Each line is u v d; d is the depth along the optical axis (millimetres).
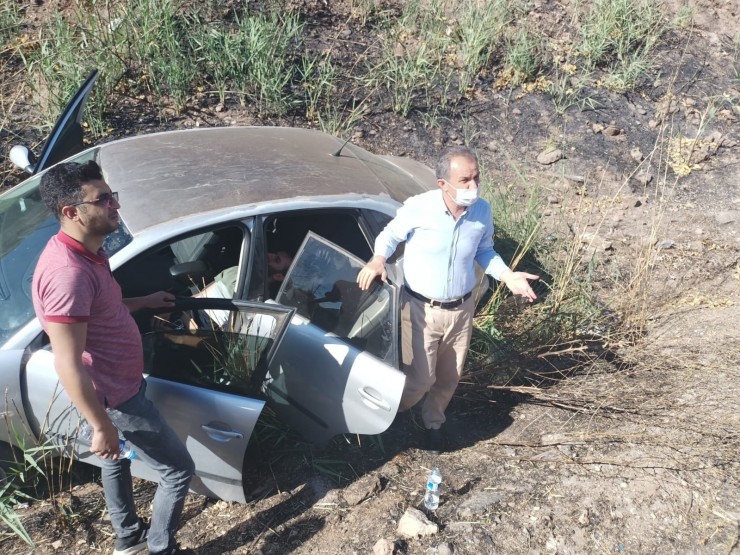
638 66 8578
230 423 3480
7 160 6465
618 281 6012
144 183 4082
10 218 4215
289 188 4168
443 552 3490
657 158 7820
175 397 3518
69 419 3516
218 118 7309
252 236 3873
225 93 7559
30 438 3611
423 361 3814
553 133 7938
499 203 6508
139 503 3793
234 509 3807
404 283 3777
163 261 4098
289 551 3555
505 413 4625
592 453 4188
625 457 4129
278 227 4355
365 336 3816
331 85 7613
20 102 7016
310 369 3861
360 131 7520
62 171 2686
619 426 4430
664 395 4719
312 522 3723
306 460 4098
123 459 3266
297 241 4398
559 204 7023
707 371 4922
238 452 3531
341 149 4828
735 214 7102
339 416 3875
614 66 8836
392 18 8758
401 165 5613
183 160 4379
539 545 3568
